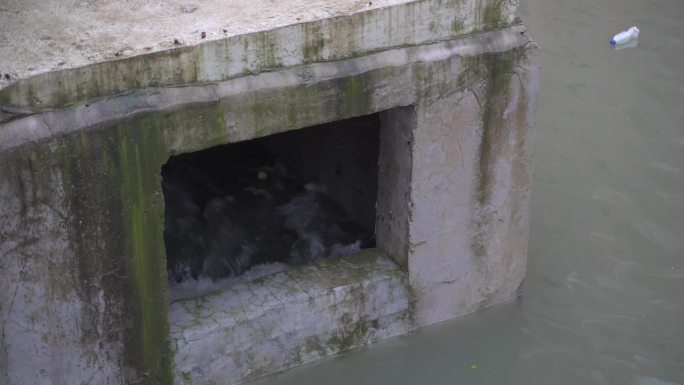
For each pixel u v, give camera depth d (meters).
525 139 4.24
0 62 3.27
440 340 4.43
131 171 3.42
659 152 5.93
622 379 4.28
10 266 3.35
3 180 3.22
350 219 4.98
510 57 4.02
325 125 4.94
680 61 6.98
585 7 7.78
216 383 3.96
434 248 4.23
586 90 6.60
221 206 5.10
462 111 4.02
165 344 3.75
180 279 4.53
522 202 4.38
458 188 4.16
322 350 4.16
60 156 3.28
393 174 4.15
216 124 3.53
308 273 4.19
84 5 3.72
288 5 3.76
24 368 3.52
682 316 4.64
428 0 3.79
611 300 4.73
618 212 5.36
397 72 3.80
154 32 3.52
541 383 4.27
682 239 5.16
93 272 3.49
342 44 3.69
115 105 3.33
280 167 5.48
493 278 4.48
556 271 4.89
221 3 3.79
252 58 3.54
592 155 5.87
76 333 3.56
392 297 4.23
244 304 3.97
